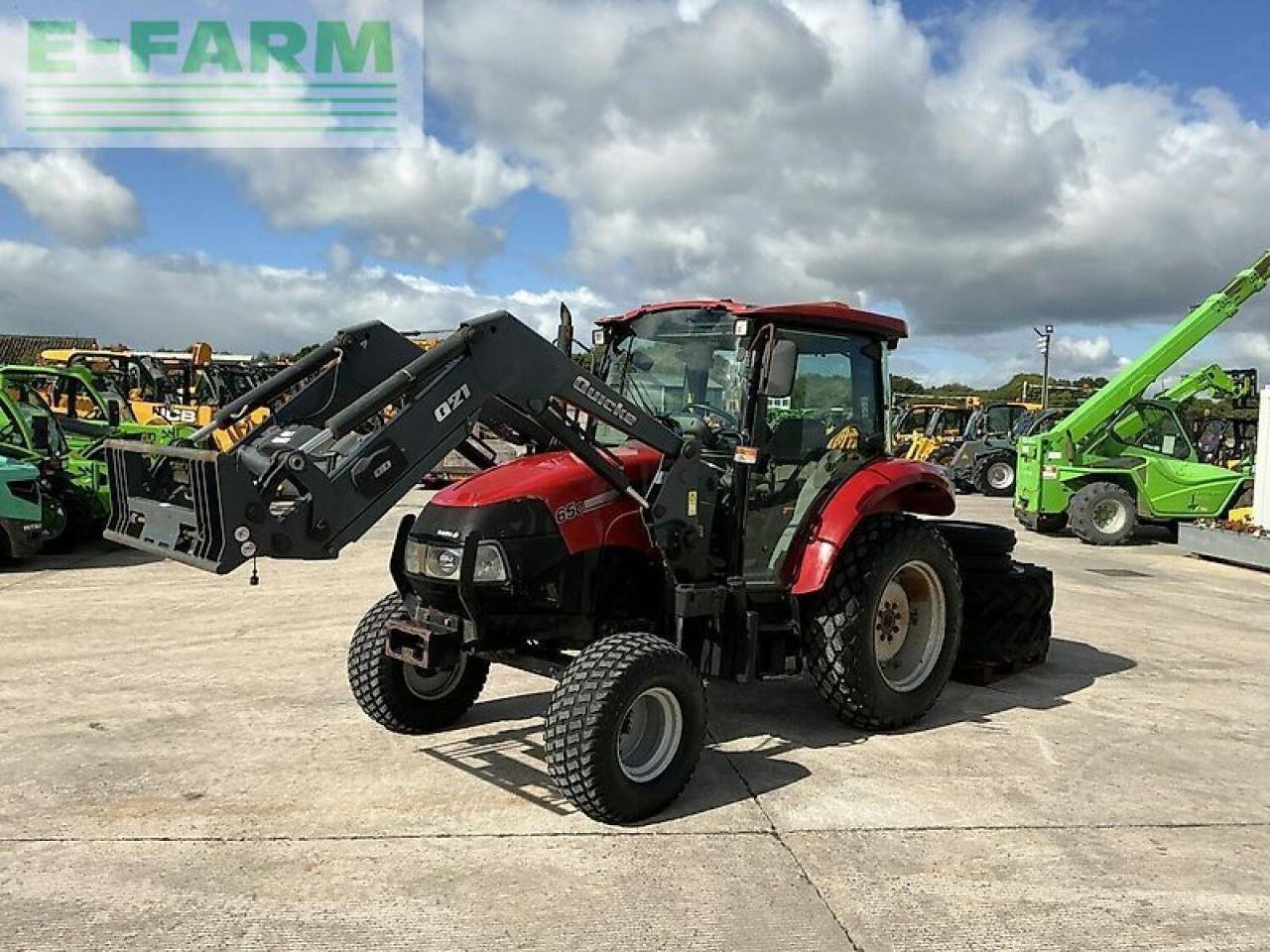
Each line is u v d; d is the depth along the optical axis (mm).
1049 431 15180
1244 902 3584
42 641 7148
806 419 5297
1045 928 3373
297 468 3812
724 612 4867
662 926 3330
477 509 4332
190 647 6992
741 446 4793
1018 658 6457
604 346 5668
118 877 3602
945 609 5570
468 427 4219
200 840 3908
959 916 3434
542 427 4566
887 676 5469
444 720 5215
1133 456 14539
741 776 4688
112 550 11992
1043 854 3926
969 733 5391
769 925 3352
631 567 4785
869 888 3621
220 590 9281
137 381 18672
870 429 5664
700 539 4688
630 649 4117
